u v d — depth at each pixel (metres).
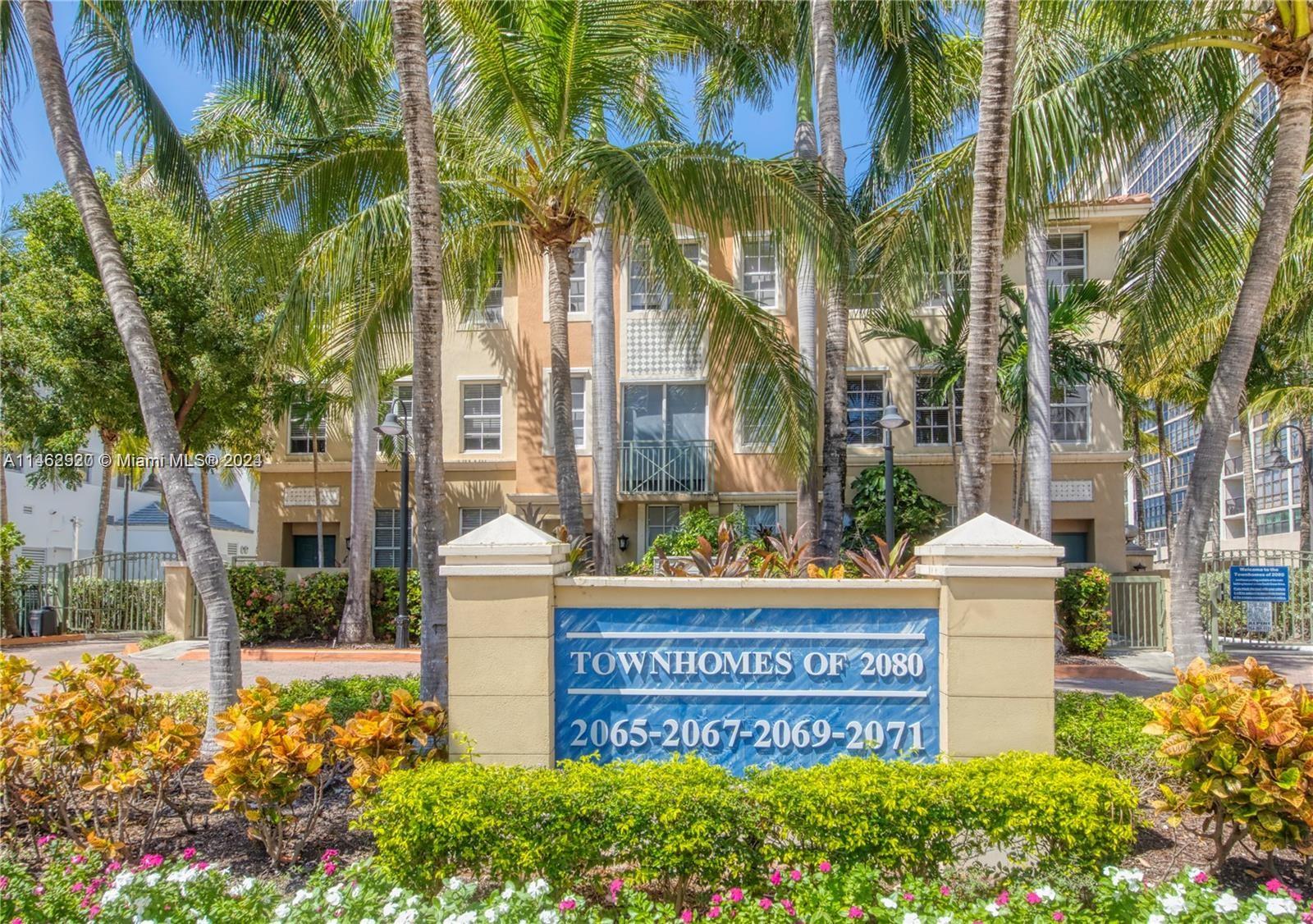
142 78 8.29
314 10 9.24
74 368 14.52
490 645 4.50
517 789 3.89
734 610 4.65
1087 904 3.61
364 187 9.28
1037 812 3.77
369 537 15.73
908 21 11.98
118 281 7.19
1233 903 3.28
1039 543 4.43
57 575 19.11
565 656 4.63
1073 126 7.93
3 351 15.18
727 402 17.66
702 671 4.62
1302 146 8.48
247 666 13.61
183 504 6.84
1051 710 4.38
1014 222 8.88
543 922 3.17
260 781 4.24
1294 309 14.58
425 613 6.30
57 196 15.09
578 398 18.45
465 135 9.34
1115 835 3.83
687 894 3.84
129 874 3.64
